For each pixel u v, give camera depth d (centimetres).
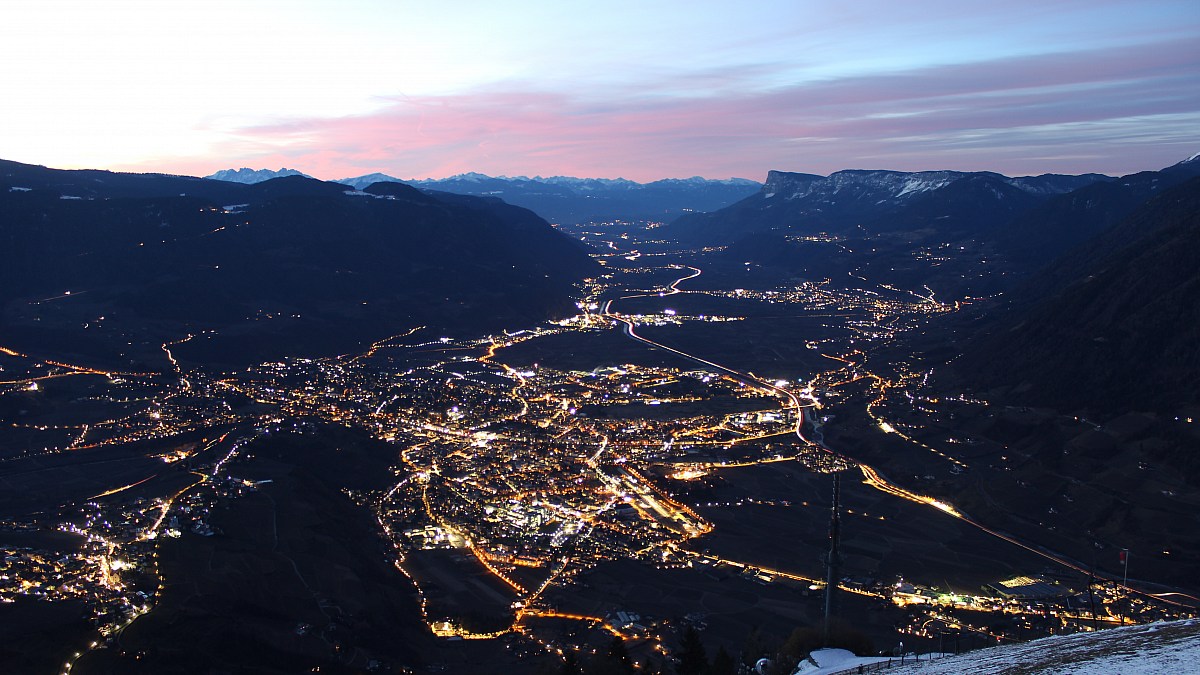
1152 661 5234
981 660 6456
